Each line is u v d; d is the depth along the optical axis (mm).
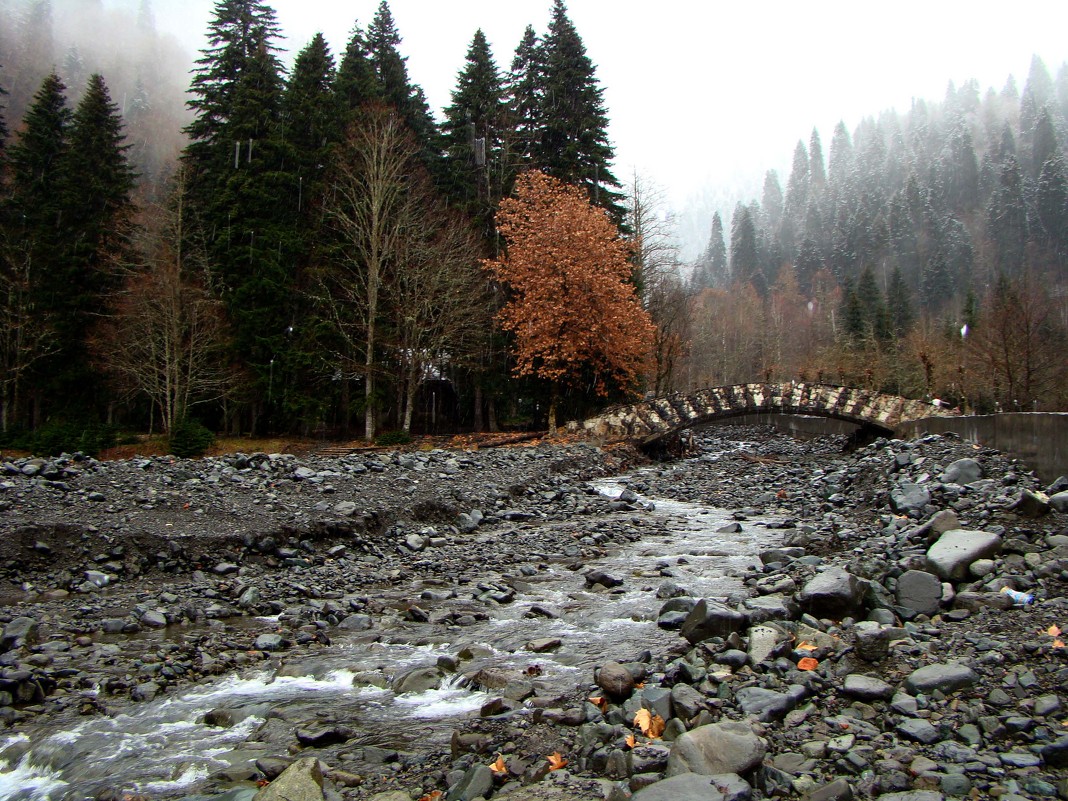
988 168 161250
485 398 40969
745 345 85438
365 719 5918
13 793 4965
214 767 5195
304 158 38062
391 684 6715
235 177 35156
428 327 35438
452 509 16125
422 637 8219
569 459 26125
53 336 35812
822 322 106188
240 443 33188
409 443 32844
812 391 31453
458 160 39312
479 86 40156
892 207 149250
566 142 40469
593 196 40312
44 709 6234
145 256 36719
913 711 5094
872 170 198125
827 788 4125
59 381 35719
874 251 143750
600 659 7145
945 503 11977
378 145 36094
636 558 12703
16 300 36375
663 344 43875
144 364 32688
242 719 6031
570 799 4312
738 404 32125
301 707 6203
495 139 41062
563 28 41812
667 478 26594
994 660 5680
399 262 34656
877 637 6078
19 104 92188
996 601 7156
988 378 40062
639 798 4066
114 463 15695
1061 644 5777
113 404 38000
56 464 14453
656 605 9359
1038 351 36812
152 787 4930
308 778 4496
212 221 36688
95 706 6297
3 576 9938
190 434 28734
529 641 7848
